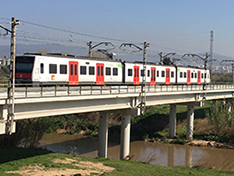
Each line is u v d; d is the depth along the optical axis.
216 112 65.19
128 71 51.38
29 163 32.97
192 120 62.75
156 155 51.38
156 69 57.47
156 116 73.06
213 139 61.59
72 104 35.34
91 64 43.97
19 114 29.02
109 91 38.94
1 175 26.64
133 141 61.44
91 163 36.34
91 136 65.12
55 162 34.75
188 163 47.31
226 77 147.50
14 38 26.66
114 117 74.38
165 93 50.12
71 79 40.84
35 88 29.45
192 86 58.09
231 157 51.41
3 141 40.50
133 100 44.69
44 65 37.22
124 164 37.19
